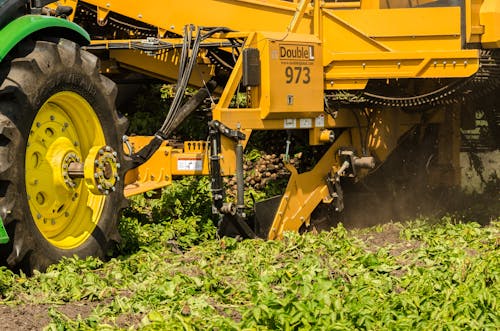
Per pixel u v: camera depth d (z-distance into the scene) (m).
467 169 17.25
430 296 8.40
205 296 8.36
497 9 12.71
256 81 11.62
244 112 11.56
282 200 12.09
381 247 11.28
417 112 13.66
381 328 7.48
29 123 9.26
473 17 12.66
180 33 13.53
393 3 13.15
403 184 14.55
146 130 15.66
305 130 13.12
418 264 10.14
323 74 12.44
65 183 9.80
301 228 12.55
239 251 10.54
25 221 9.14
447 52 12.41
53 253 9.55
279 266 9.79
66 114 10.11
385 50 12.55
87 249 10.04
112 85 10.59
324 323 7.37
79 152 10.24
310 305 7.67
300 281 8.84
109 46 12.66
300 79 12.02
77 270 9.48
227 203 11.32
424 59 12.42
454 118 14.47
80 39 10.45
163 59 14.25
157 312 7.63
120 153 10.62
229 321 7.35
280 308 7.58
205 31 12.70
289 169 12.26
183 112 11.63
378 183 14.42
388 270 9.66
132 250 11.10
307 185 12.46
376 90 12.80
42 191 9.66
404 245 11.57
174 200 12.95
